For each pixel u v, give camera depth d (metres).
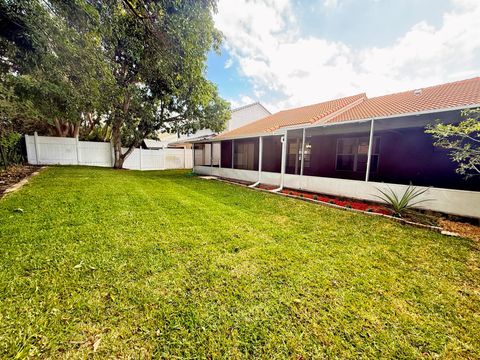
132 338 1.57
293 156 11.02
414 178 7.75
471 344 1.66
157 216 4.27
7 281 2.08
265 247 3.14
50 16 4.20
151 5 4.60
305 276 2.44
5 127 9.38
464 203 4.60
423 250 3.23
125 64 7.77
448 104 5.48
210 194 6.91
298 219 4.57
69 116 7.62
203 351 1.51
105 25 4.37
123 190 6.39
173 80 7.21
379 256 3.00
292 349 1.55
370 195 5.97
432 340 1.67
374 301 2.08
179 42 5.20
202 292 2.09
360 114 7.49
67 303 1.85
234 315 1.82
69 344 1.50
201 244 3.13
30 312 1.74
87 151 13.56
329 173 10.01
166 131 14.49
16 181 6.88
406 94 8.72
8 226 3.32
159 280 2.23
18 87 6.05
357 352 1.54
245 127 13.98
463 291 2.30
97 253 2.69
